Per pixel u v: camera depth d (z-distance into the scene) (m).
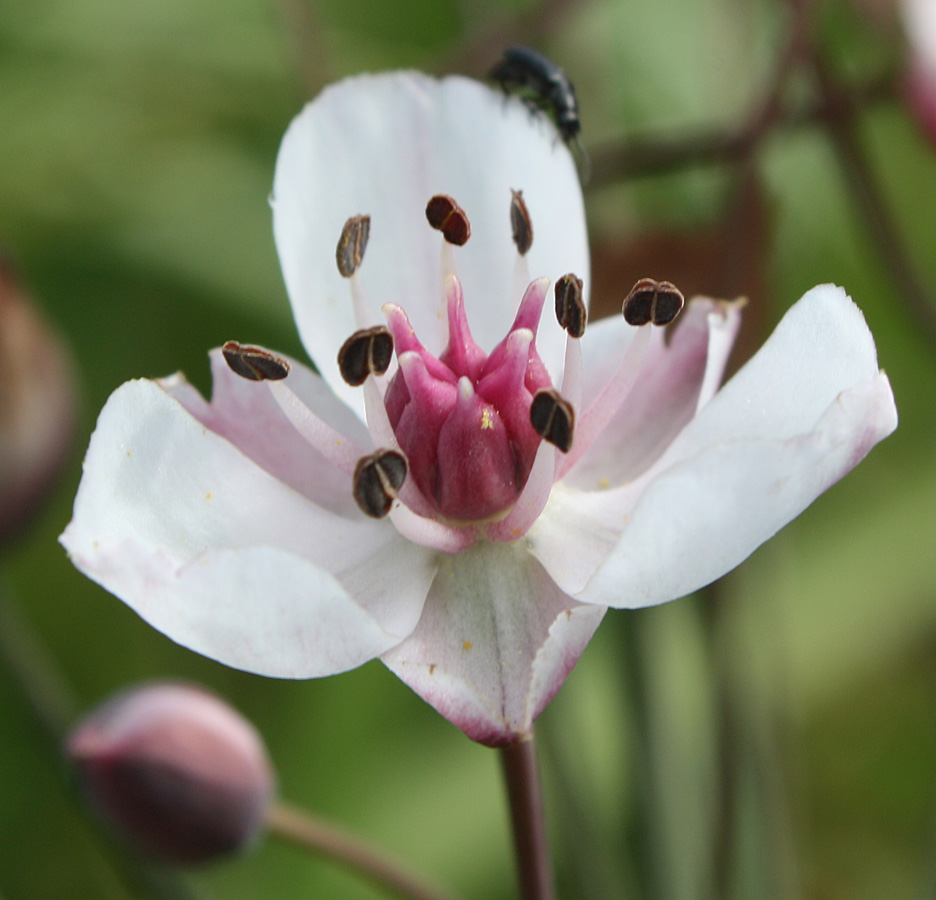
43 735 0.14
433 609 0.11
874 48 0.15
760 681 0.14
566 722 0.14
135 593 0.11
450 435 0.11
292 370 0.12
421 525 0.11
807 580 0.17
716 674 0.14
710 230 0.14
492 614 0.11
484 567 0.11
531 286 0.12
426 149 0.12
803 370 0.11
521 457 0.11
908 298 0.14
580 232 0.12
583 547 0.11
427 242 0.12
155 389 0.11
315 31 0.14
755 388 0.11
